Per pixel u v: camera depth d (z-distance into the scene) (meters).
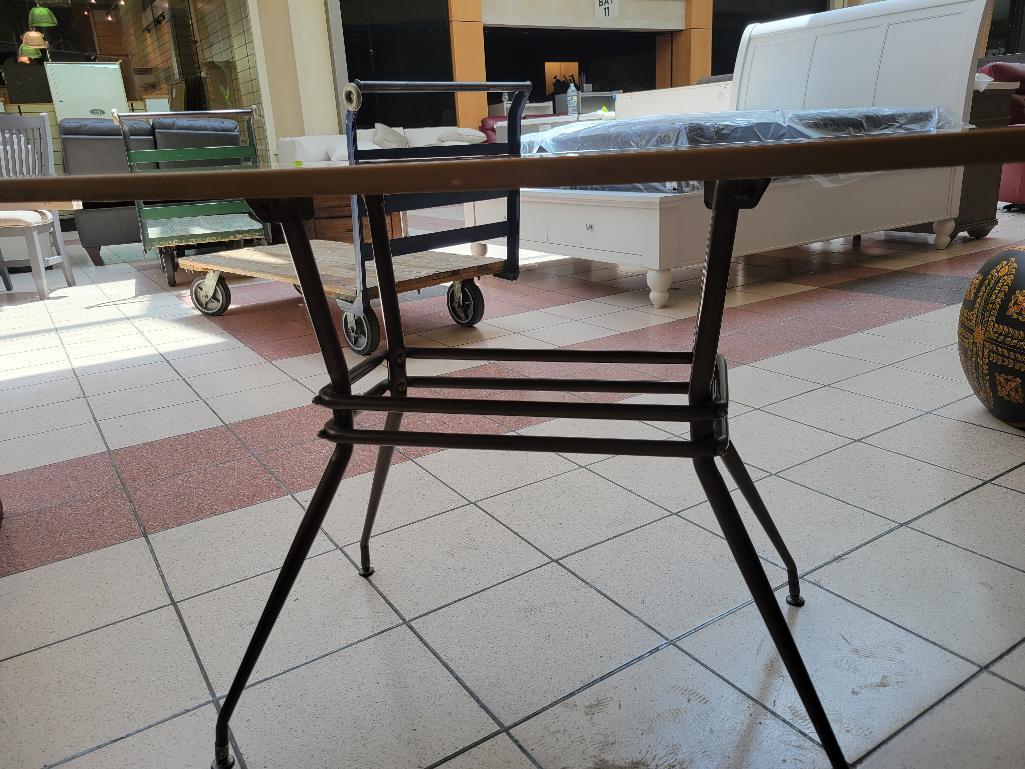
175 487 1.81
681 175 0.48
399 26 8.95
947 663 1.07
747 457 1.78
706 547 1.41
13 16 8.55
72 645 1.23
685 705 1.02
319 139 6.35
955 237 4.80
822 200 3.71
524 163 0.50
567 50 12.23
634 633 1.17
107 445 2.11
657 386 0.98
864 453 1.77
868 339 2.68
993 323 1.77
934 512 1.48
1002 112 4.21
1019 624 1.15
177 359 2.96
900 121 3.51
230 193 0.55
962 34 3.84
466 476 1.76
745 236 3.45
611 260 3.43
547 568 1.37
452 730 1.00
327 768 0.95
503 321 3.25
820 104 4.53
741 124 3.11
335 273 2.99
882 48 4.19
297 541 0.87
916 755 0.92
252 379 2.64
